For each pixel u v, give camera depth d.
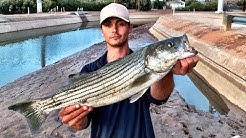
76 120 3.58
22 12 74.06
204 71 18.42
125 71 3.41
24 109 3.69
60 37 46.09
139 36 40.19
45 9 80.81
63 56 30.53
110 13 3.69
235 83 14.20
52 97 3.62
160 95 3.61
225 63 16.12
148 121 3.77
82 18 73.88
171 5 97.31
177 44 3.21
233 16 21.78
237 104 12.96
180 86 16.52
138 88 3.38
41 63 27.06
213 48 19.16
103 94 3.50
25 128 9.77
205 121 10.23
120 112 3.78
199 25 28.91
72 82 3.60
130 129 3.74
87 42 40.75
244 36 18.72
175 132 9.23
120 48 3.85
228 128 9.77
